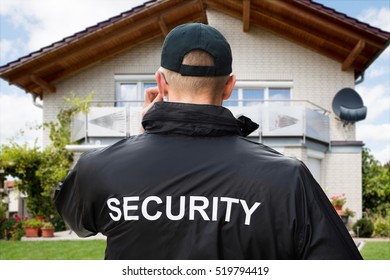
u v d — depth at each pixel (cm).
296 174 119
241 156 122
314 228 115
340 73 1500
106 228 123
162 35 1534
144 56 1540
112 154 129
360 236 1283
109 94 1530
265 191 117
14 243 994
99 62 1537
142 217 118
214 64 126
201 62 125
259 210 116
